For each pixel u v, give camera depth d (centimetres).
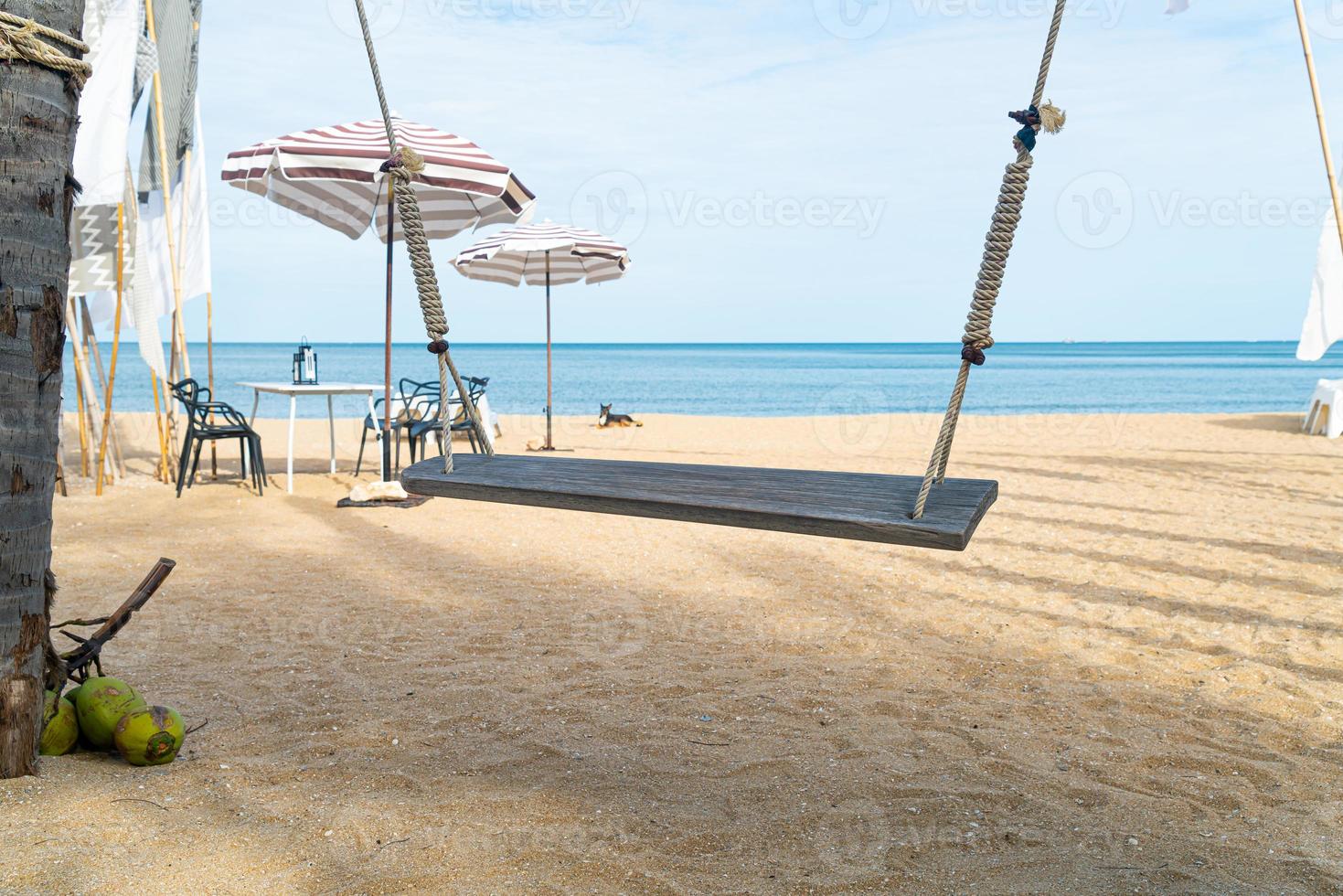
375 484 824
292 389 855
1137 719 335
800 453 1233
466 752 299
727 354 13125
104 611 465
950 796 270
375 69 282
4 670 260
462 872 221
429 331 285
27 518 263
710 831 246
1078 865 231
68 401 1611
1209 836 248
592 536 692
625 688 364
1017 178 235
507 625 450
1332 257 994
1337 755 304
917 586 538
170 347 924
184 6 855
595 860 228
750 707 344
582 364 8269
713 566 591
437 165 706
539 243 1030
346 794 265
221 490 872
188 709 335
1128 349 16862
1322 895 217
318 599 496
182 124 889
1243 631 446
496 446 1282
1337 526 722
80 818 240
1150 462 1151
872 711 340
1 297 257
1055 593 520
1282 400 3872
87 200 688
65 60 266
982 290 232
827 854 234
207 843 232
